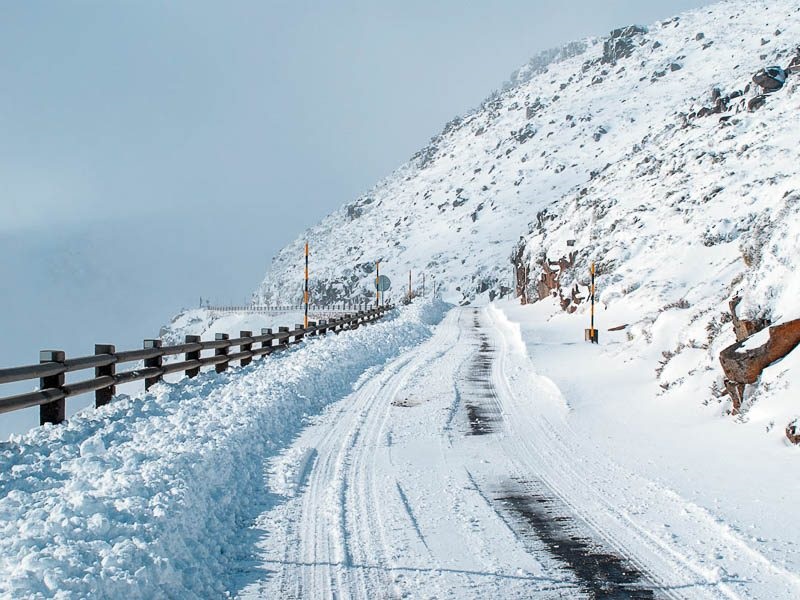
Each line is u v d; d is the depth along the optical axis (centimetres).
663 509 754
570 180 16188
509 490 843
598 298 3925
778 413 992
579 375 1816
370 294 14462
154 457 772
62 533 527
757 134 4719
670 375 1425
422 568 596
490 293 11175
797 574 569
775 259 1211
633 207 4881
